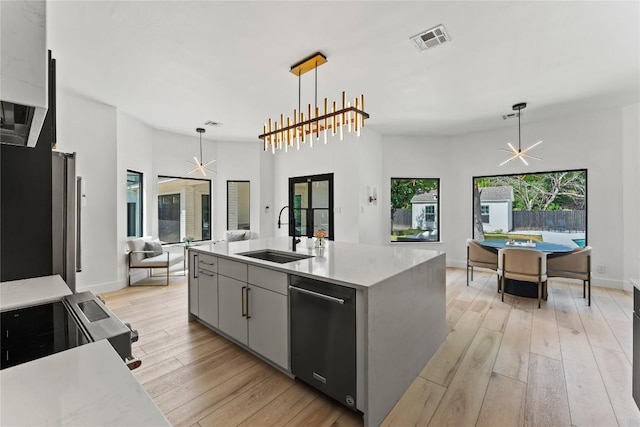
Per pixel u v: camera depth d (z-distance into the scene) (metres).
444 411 1.80
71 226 2.28
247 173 6.64
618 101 4.05
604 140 4.42
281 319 2.14
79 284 4.00
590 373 2.17
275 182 6.83
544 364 2.30
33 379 0.71
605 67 3.04
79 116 3.94
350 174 5.43
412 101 4.02
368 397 1.64
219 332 2.87
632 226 4.19
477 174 5.67
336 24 2.32
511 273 3.73
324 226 5.94
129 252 4.62
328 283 1.83
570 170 4.71
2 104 0.76
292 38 2.51
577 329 2.94
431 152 6.04
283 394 1.96
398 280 1.94
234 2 2.06
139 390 0.67
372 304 1.67
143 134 5.12
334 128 2.97
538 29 2.38
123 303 3.79
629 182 4.21
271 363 2.30
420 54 2.78
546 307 3.57
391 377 1.84
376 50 2.70
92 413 0.59
